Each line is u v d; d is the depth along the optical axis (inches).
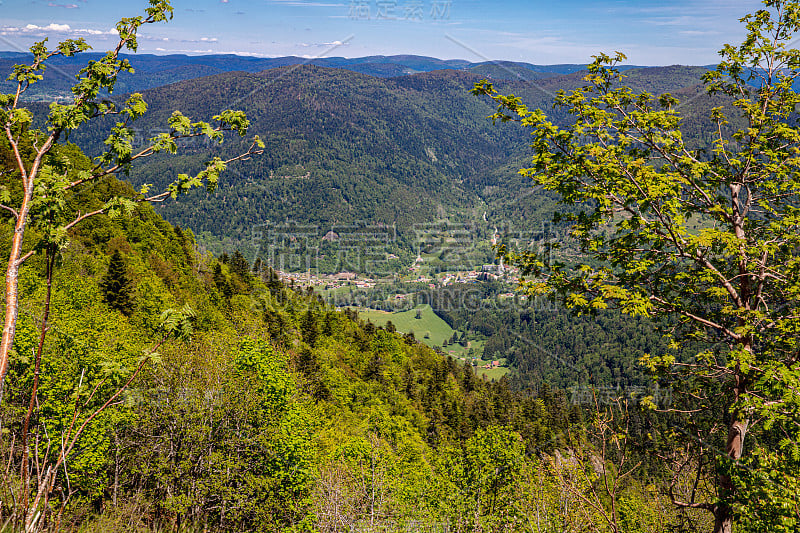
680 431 438.3
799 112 523.2
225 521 916.0
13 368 451.2
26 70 197.2
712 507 426.9
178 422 878.4
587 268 470.0
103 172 199.0
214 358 1047.0
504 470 1173.1
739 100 530.3
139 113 208.4
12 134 195.0
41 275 1571.1
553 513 601.6
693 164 503.8
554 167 494.0
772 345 439.5
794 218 468.8
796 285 425.7
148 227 3380.9
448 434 2878.9
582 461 392.8
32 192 182.9
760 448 391.5
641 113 526.9
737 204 514.6
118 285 2058.3
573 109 524.1
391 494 863.7
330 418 2007.9
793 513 351.3
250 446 962.1
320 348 3405.5
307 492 971.9
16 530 203.3
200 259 3929.6
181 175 200.8
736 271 502.0
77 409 205.2
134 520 556.4
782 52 518.9
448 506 1118.4
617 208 479.8
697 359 466.0
